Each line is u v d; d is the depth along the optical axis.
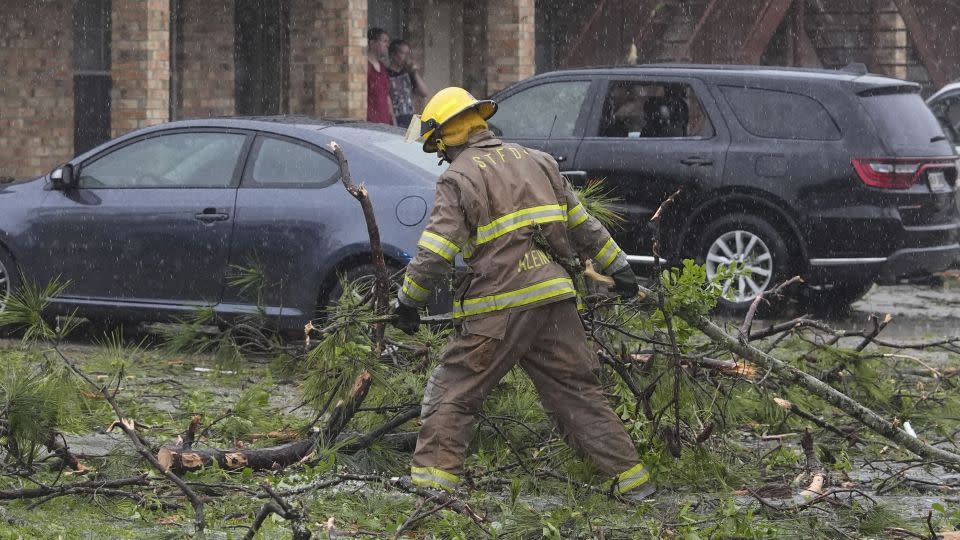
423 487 6.89
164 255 12.15
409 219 11.42
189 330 9.84
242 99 23.80
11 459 7.68
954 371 9.97
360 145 11.88
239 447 8.27
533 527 6.64
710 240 14.95
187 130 12.41
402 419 7.95
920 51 29.44
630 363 7.93
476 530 6.64
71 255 12.48
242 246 11.85
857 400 9.49
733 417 8.47
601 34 27.20
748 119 14.86
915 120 15.04
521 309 6.82
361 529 6.72
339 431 7.83
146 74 18.81
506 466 7.76
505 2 25.02
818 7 30.03
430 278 6.79
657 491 7.57
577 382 7.12
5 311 7.99
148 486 7.18
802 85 14.76
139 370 10.92
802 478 7.86
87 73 22.62
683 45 26.66
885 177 14.48
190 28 22.75
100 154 12.62
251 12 23.73
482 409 7.87
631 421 7.82
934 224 14.98
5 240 12.63
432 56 26.81
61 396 7.58
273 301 11.77
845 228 14.50
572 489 7.30
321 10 21.48
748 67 15.35
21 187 12.88
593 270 7.29
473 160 6.88
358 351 7.68
